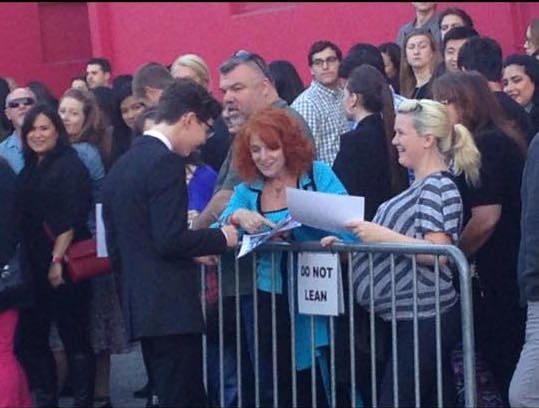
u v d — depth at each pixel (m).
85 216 8.33
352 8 12.18
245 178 6.96
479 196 6.96
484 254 7.20
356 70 7.45
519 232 7.10
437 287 6.57
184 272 6.73
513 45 11.32
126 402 8.95
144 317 6.65
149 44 13.77
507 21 11.33
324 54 8.96
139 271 6.68
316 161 7.16
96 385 8.80
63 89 15.12
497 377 7.35
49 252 8.29
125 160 6.78
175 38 13.55
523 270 6.31
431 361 6.71
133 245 6.70
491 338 7.30
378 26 12.03
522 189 6.39
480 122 7.06
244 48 13.03
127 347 8.68
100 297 8.61
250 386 7.27
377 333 6.85
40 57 15.04
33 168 8.38
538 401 6.30
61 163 8.29
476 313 7.29
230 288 7.14
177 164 6.66
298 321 7.02
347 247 6.73
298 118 7.01
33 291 8.08
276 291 7.02
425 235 6.68
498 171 6.95
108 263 8.20
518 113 7.57
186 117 6.79
